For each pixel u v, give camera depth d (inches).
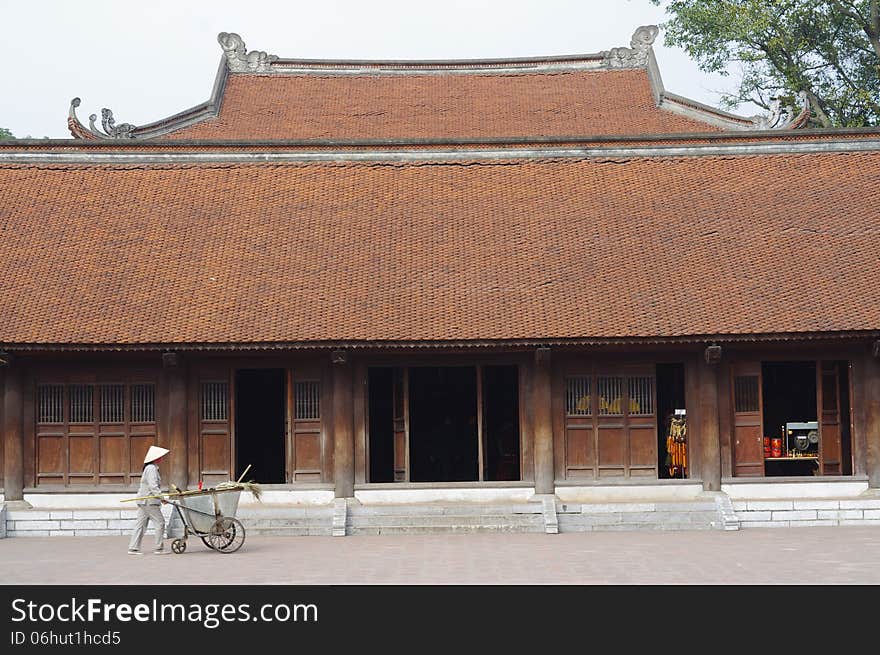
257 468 1574.8
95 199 1397.6
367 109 2187.5
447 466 1585.9
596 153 1462.8
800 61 2342.5
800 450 1332.4
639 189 1412.4
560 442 1245.1
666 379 1453.0
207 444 1248.8
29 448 1245.1
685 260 1285.7
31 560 1003.3
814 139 1459.2
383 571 904.9
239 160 1455.5
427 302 1226.0
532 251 1307.8
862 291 1221.7
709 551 1005.8
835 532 1151.6
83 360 1246.9
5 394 1235.9
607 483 1234.0
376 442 1577.3
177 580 871.7
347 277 1268.5
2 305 1222.3
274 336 1176.2
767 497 1231.5
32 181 1422.2
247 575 893.2
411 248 1315.2
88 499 1236.5
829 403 1272.1
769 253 1290.6
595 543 1077.1
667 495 1232.2
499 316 1202.0
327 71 2265.0
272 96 2214.6
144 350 1187.3
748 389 1253.1
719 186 1411.2
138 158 1451.8
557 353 1243.8
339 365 1228.5
